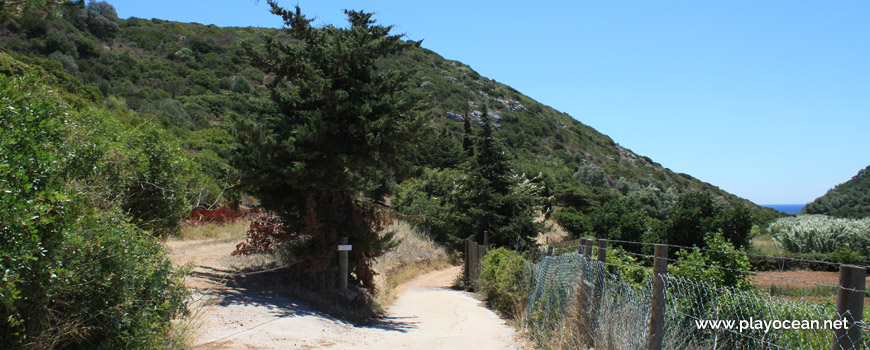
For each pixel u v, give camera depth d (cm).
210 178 1574
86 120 564
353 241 1095
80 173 422
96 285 403
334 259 1055
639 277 757
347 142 1032
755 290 609
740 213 1639
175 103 4175
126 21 7875
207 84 6212
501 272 1177
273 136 963
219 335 618
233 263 1167
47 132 396
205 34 8512
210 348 554
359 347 664
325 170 990
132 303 431
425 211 2748
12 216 308
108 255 409
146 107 3569
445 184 2288
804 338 389
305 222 1012
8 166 323
